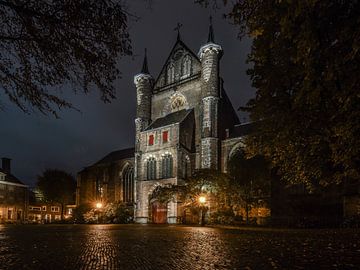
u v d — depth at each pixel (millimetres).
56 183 77500
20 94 7789
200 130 55438
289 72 16031
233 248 11422
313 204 38281
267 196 41875
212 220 42344
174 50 64812
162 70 65750
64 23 7301
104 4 7289
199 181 41094
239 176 42281
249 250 10727
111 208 58125
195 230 26250
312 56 9062
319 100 11648
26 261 8273
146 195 55938
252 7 10086
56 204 82188
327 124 14516
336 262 7980
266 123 18781
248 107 21984
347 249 10656
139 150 60562
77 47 7559
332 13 9180
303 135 16125
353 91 8992
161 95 64375
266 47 13008
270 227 33375
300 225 33375
